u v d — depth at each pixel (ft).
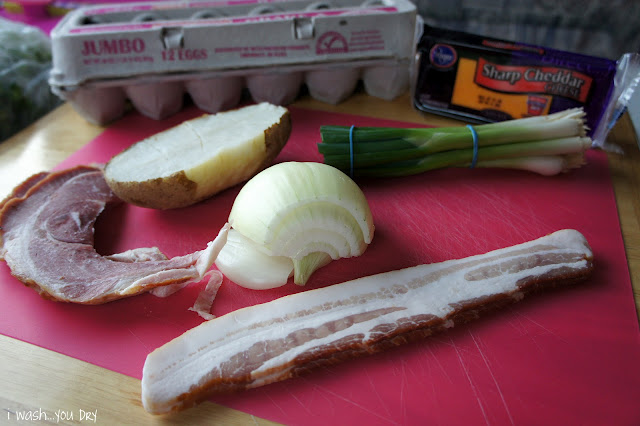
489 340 0.77
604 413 0.67
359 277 0.89
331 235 0.86
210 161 0.96
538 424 0.66
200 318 0.82
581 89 1.12
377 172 1.10
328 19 1.22
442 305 0.80
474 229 0.98
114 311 0.83
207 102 1.33
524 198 1.06
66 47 1.16
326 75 1.30
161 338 0.78
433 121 1.30
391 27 1.24
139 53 1.19
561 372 0.72
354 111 1.35
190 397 0.68
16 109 1.36
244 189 0.88
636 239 0.95
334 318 0.79
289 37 1.23
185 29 1.19
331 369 0.73
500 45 1.14
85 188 1.04
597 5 1.48
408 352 0.76
